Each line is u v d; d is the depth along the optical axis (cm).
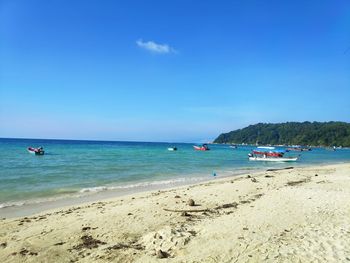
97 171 3600
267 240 1060
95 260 933
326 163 6250
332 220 1287
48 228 1243
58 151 8150
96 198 2023
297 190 2017
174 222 1305
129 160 5406
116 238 1130
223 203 1678
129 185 2623
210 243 1038
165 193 2062
